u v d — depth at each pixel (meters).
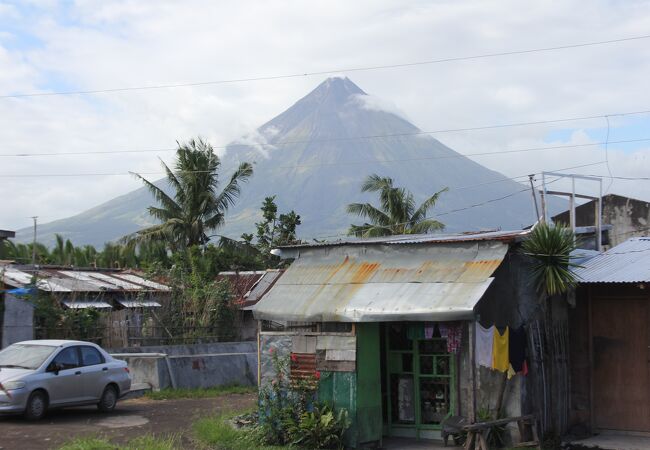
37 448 11.87
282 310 13.66
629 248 16.19
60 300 24.09
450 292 12.31
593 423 14.62
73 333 22.45
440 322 13.20
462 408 13.27
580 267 13.59
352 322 12.81
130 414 16.38
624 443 13.55
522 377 12.94
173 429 14.34
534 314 13.78
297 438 12.55
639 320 14.50
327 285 13.96
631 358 14.50
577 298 15.02
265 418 13.30
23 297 20.91
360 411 12.71
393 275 13.52
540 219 16.59
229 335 28.05
